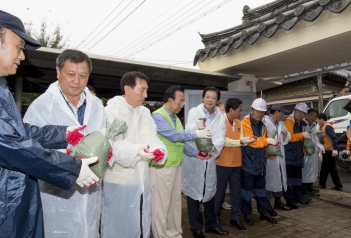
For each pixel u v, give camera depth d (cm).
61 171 131
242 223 399
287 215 434
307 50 439
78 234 178
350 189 612
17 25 138
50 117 181
